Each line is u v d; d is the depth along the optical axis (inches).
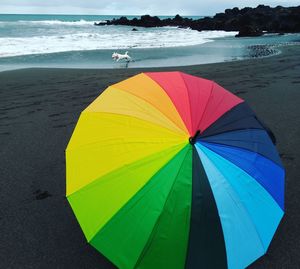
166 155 95.1
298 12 1768.0
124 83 123.0
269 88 363.9
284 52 777.6
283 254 127.1
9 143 216.7
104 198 96.8
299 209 152.3
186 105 107.3
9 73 458.3
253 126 111.3
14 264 119.3
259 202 100.6
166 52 788.0
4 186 166.1
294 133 235.0
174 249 91.1
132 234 92.8
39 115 273.0
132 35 1347.2
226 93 122.0
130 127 102.7
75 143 109.3
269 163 107.5
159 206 91.2
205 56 718.5
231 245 93.6
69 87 373.7
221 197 93.4
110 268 118.5
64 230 136.0
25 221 140.8
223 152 99.0
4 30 1386.6
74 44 908.6
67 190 103.7
